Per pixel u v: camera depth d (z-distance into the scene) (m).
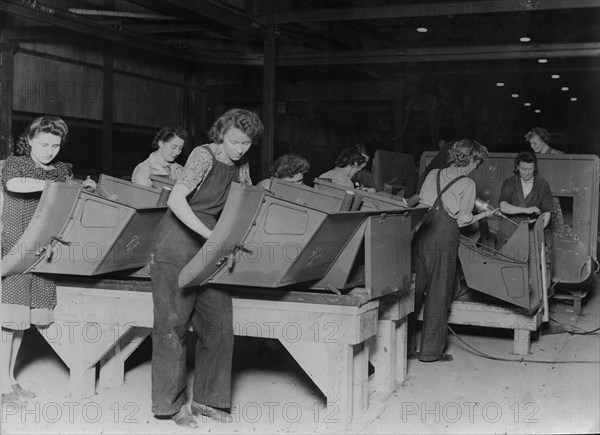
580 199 6.66
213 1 9.53
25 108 10.23
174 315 3.38
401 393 4.20
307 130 16.95
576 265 6.65
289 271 3.33
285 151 15.55
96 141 11.87
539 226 5.18
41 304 3.76
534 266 5.13
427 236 4.76
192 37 13.16
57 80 10.90
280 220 3.27
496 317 5.18
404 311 4.29
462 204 4.72
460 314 5.25
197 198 3.34
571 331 6.00
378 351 4.21
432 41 13.52
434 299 4.81
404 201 4.39
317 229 3.23
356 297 3.47
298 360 3.56
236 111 3.32
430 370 4.71
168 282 3.36
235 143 3.32
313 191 4.07
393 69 15.14
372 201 4.29
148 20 11.27
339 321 3.49
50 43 10.73
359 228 3.61
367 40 13.25
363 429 3.54
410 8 9.77
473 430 3.56
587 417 3.77
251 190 3.15
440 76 16.03
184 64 14.73
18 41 10.12
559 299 7.45
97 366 4.42
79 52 11.38
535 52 11.60
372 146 17.03
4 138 9.38
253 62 13.34
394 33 13.38
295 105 15.58
